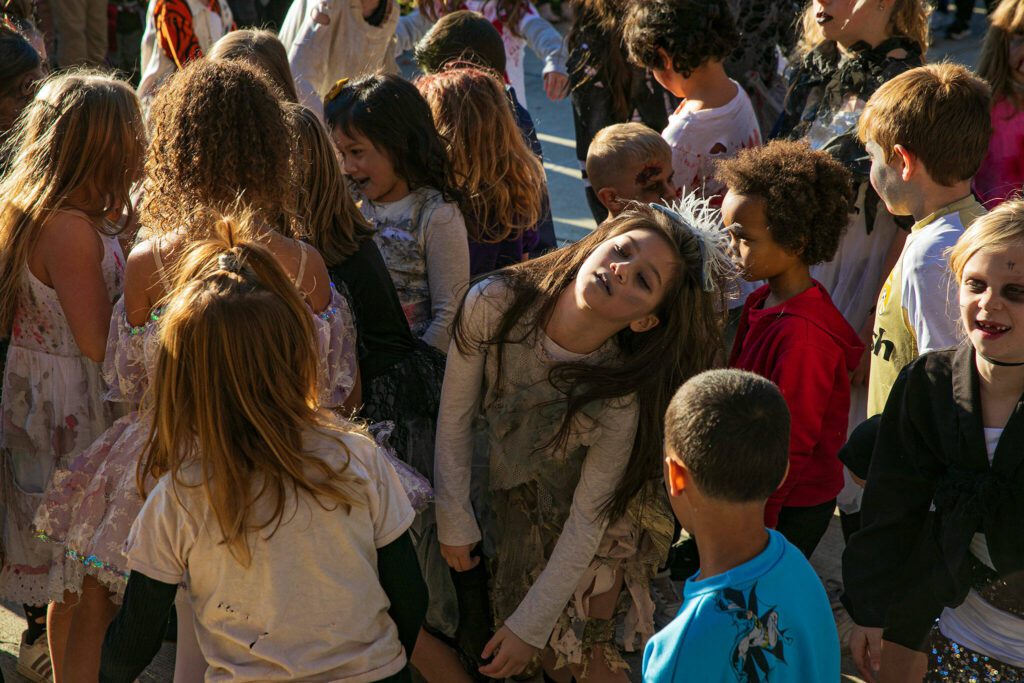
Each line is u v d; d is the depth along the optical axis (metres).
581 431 2.12
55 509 2.20
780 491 2.46
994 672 1.86
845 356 2.53
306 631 1.68
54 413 2.39
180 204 2.08
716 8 3.24
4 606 3.01
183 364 1.63
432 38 3.85
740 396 1.61
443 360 2.59
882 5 3.02
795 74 3.40
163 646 2.85
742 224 2.48
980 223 1.77
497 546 2.34
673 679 1.57
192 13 4.43
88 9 6.48
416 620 1.85
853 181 2.91
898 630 1.96
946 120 2.27
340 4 4.04
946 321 2.18
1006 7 3.16
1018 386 1.75
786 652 1.57
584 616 2.25
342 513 1.69
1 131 2.79
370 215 2.80
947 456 1.83
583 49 4.23
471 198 3.05
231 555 1.64
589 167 2.97
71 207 2.28
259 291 1.66
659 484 2.21
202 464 1.63
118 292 2.37
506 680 2.59
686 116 3.36
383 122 2.68
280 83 3.33
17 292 2.34
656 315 2.09
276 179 2.12
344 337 2.27
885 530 1.96
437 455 2.29
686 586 1.65
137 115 2.35
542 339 2.14
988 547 1.80
